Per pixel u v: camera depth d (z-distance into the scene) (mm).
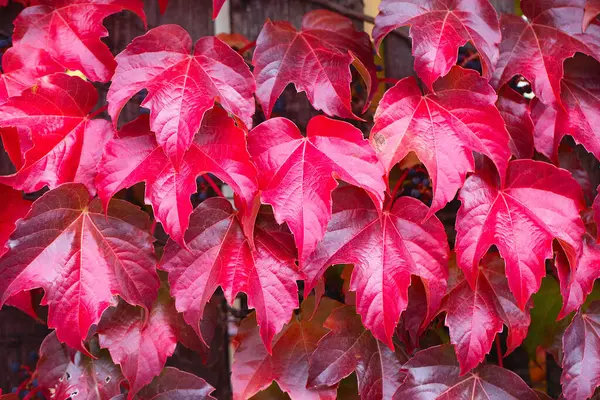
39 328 1042
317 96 868
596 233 909
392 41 1011
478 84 862
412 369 906
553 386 1057
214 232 872
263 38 874
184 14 1013
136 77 833
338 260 870
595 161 1003
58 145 858
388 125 856
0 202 918
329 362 905
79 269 860
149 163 837
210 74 843
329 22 915
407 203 882
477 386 915
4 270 841
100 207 871
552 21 890
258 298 860
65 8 895
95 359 939
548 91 881
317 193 833
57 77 859
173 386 925
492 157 854
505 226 874
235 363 913
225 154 836
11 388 1035
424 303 917
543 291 966
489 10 861
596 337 921
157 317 909
